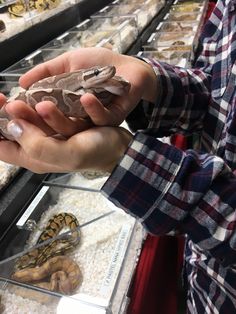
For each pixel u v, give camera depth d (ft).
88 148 0.95
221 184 1.05
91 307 1.31
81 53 1.38
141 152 1.03
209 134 1.67
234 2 1.59
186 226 1.07
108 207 1.83
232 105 1.41
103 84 1.12
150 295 1.83
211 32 1.92
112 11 4.50
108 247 1.61
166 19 4.75
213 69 1.67
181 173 1.03
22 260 1.58
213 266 1.44
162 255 2.05
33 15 3.47
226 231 1.02
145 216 1.06
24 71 2.72
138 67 1.44
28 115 0.96
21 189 1.87
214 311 1.49
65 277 1.47
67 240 1.66
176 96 1.58
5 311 1.40
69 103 1.07
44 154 0.95
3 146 1.10
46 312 1.35
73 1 4.09
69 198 1.95
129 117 1.59
